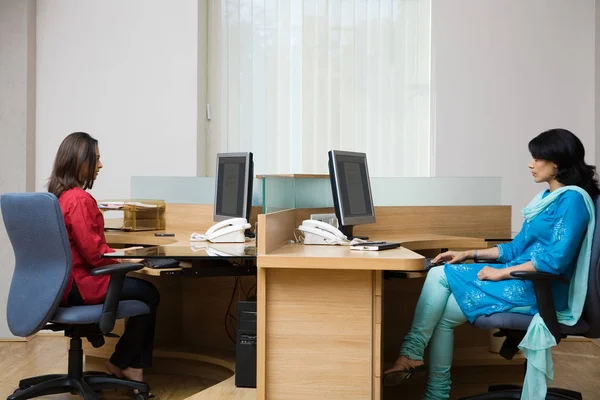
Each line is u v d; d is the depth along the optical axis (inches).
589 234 113.3
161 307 167.6
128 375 142.4
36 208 120.7
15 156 204.7
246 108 229.0
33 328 122.8
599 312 113.5
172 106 215.2
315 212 150.0
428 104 229.1
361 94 229.1
